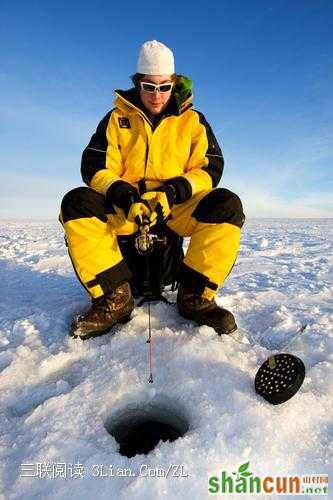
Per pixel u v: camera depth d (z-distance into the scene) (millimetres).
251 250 7129
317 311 3020
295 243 8586
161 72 2363
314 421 1686
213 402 1747
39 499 1375
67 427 1648
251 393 1801
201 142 2543
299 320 2801
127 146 2531
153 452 1518
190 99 2510
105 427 1766
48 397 1894
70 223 2264
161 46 2365
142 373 1969
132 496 1353
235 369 1970
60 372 2098
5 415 1774
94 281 2324
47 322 2721
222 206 2271
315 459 1523
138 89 2498
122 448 1804
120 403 1850
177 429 1863
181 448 1511
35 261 5469
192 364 2004
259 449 1515
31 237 10453
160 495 1349
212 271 2311
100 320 2369
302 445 1572
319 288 3816
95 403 1792
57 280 4082
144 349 2174
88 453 1521
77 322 2383
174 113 2475
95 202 2307
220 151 2639
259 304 3107
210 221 2289
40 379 2039
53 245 7734
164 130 2494
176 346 2158
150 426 1933
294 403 1737
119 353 2166
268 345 2451
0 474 1465
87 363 2133
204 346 2131
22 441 1592
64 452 1526
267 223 22922
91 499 1362
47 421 1683
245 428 1603
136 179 2582
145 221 2227
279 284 3996
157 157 2516
